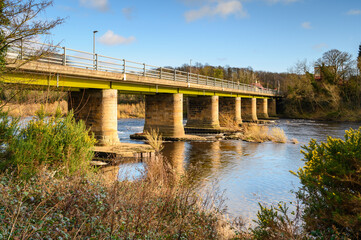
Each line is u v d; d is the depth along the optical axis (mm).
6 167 7094
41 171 7051
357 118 62719
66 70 18125
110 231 4625
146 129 35375
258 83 121250
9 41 7973
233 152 23766
